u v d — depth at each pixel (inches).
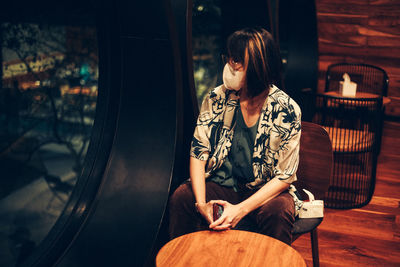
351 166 158.7
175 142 79.0
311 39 192.9
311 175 79.4
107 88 82.0
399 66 229.6
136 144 81.4
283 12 190.9
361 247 102.0
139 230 76.2
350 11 231.0
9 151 486.6
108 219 78.2
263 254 53.0
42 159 491.5
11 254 442.9
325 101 155.3
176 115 78.4
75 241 75.9
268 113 68.1
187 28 81.4
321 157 77.9
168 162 79.4
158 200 78.2
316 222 71.7
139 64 78.7
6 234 468.4
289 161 66.9
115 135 82.7
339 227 112.2
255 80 64.2
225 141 71.4
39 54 125.8
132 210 78.4
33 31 117.3
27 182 494.3
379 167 162.4
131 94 81.1
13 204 493.0
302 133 80.1
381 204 128.5
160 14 71.9
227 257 52.3
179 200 69.6
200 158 70.9
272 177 70.2
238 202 71.7
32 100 153.4
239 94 70.5
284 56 196.5
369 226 113.3
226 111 71.1
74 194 81.3
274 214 63.3
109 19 76.4
